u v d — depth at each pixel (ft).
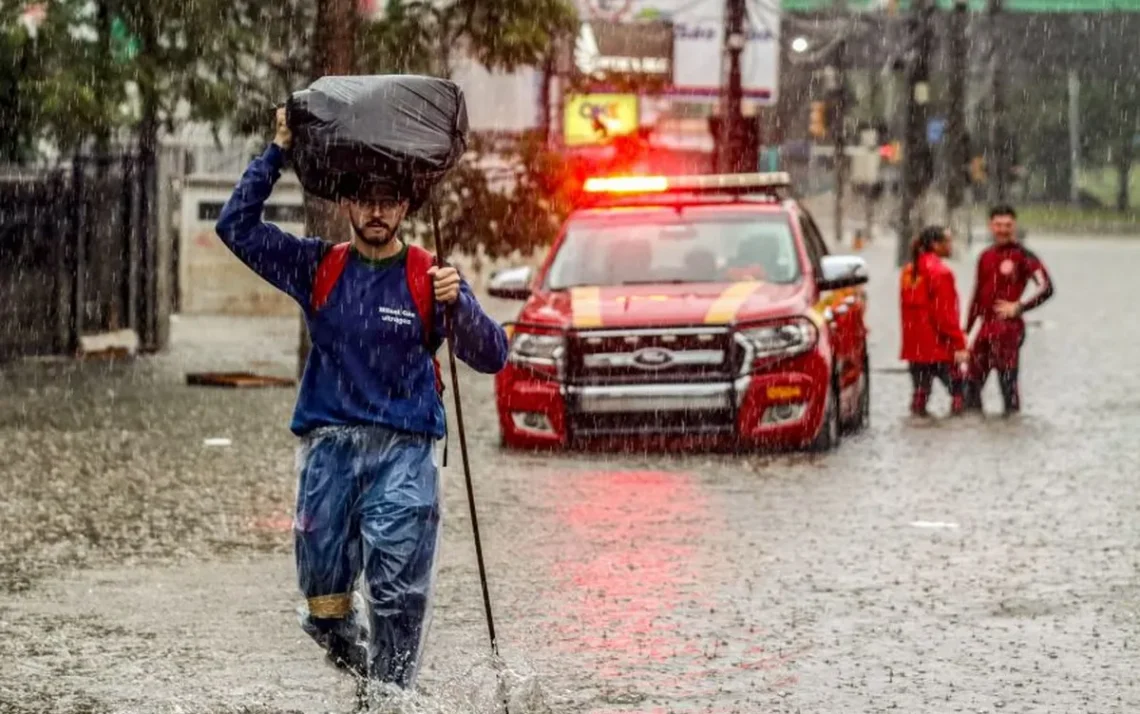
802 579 56.13
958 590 54.54
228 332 145.18
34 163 128.36
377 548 39.11
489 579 56.24
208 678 44.37
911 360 100.89
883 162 404.16
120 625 49.90
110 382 111.45
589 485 75.00
